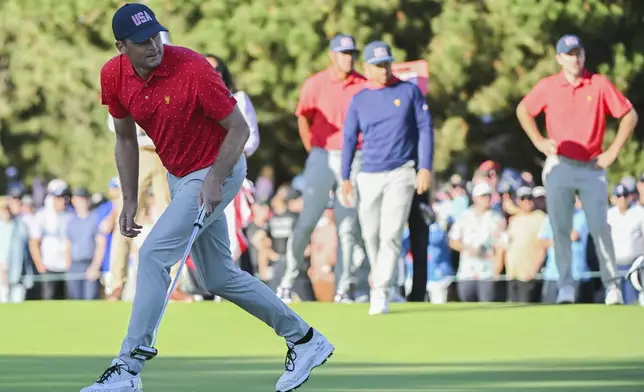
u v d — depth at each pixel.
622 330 32.41
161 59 19.95
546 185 40.66
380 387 21.81
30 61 88.88
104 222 54.16
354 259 45.72
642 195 49.62
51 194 56.56
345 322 34.59
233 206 41.91
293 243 43.97
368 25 79.06
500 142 82.62
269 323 21.30
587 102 40.19
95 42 89.56
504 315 36.38
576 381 22.67
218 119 20.11
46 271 56.56
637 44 79.94
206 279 21.11
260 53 79.06
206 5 80.25
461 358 26.86
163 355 27.59
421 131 37.41
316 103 43.59
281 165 87.69
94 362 26.19
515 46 78.44
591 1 78.44
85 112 89.00
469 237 53.16
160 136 20.39
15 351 28.47
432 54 78.56
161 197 41.62
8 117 91.31
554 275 50.38
